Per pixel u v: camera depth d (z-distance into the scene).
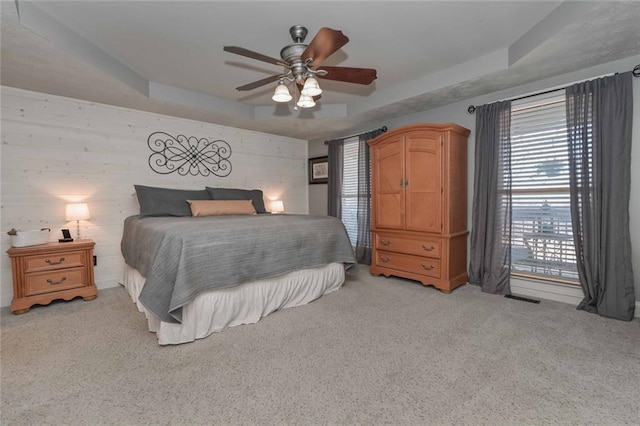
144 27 2.25
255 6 2.00
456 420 1.37
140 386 1.62
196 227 2.36
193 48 2.57
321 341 2.12
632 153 2.41
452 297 3.01
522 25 2.26
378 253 3.81
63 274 2.90
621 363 1.79
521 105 2.99
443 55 2.74
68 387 1.61
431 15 2.13
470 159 3.43
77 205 3.14
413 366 1.79
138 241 2.79
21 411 1.43
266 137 5.04
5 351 1.99
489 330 2.26
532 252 2.99
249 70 3.01
